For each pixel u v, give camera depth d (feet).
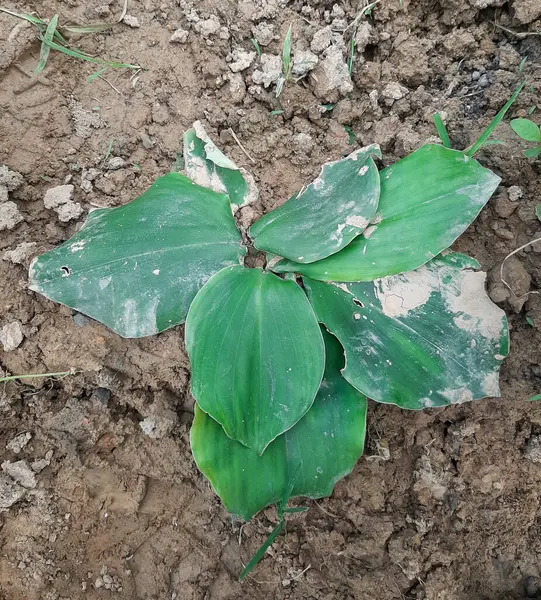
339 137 1.07
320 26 1.09
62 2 1.06
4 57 1.02
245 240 1.04
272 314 0.92
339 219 0.95
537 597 1.04
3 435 1.05
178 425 1.08
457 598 1.04
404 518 1.06
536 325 0.99
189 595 1.07
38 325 1.01
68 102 1.06
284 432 0.97
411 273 0.96
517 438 1.03
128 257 0.95
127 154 1.07
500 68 1.05
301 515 1.07
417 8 1.08
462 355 0.94
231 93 1.07
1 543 1.04
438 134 1.04
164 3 1.08
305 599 1.06
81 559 1.06
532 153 0.96
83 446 1.07
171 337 1.02
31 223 1.05
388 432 1.06
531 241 0.99
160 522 1.09
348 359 0.93
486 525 1.04
